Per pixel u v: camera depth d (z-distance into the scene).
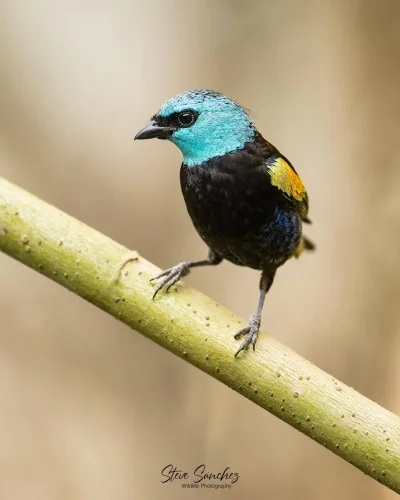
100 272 6.16
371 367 13.10
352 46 13.49
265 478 13.27
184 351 6.22
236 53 14.39
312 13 13.88
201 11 14.61
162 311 6.20
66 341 13.80
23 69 14.30
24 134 14.13
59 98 14.39
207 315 6.22
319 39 13.78
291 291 13.54
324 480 13.06
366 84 13.38
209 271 14.20
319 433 5.94
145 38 14.82
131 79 14.61
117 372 13.95
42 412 13.39
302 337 13.32
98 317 13.98
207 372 6.22
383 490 12.89
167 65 14.64
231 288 13.99
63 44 14.59
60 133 14.27
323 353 13.22
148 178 14.39
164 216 14.39
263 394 6.05
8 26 14.38
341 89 13.54
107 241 6.27
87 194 14.23
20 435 13.20
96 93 14.48
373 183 13.30
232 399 13.70
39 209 6.19
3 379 13.39
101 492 13.17
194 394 13.97
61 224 6.18
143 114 14.49
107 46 14.77
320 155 13.54
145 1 14.83
